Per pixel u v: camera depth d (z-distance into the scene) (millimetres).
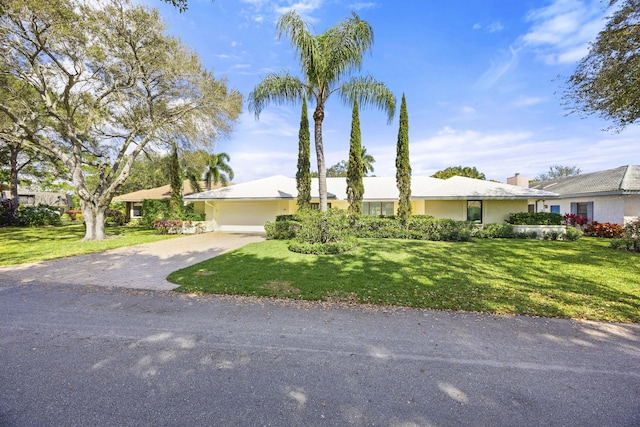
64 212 39312
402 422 2230
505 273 7246
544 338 3697
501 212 17578
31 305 4953
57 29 11078
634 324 4160
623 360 3168
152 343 3545
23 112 13906
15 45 11969
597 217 18312
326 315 4488
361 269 7660
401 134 15555
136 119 15453
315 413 2320
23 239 15008
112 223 27781
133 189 38250
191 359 3162
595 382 2756
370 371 2938
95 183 40188
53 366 3006
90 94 15750
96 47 12633
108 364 3053
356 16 11281
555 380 2787
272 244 13000
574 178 24125
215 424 2189
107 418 2244
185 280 6605
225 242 14195
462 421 2240
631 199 16438
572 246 12148
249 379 2785
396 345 3502
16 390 2592
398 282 6367
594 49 8172
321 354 3281
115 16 12508
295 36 11336
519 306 4859
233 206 21062
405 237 14898
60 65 13047
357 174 15531
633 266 8109
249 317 4406
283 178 23047
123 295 5531
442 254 10062
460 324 4141
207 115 15672
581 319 4344
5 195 37656
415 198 17312
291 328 4004
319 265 8188
